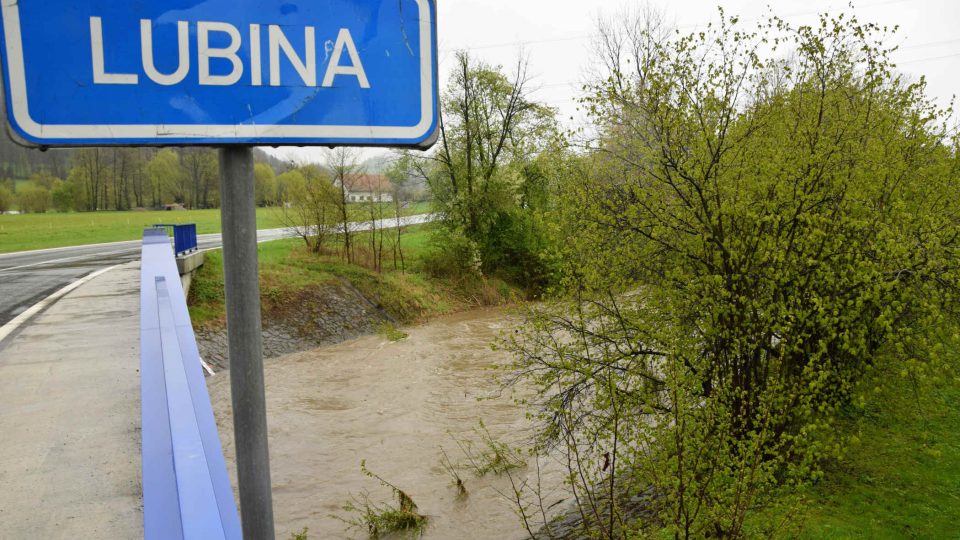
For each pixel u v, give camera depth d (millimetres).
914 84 8766
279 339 19391
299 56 1432
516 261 29891
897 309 7539
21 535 3221
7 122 1298
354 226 27047
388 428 12328
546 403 8484
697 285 7965
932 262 7445
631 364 8328
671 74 8156
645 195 8312
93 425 4746
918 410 9500
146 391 2594
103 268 17875
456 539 8148
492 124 29344
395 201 27625
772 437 6984
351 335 21109
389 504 9125
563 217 8773
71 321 9070
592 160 9000
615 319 8461
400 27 1496
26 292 12938
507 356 17875
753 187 8086
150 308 4027
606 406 7398
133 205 74812
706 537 6062
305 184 26359
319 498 9438
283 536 8359
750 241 8102
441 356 18219
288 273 23109
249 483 1403
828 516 7844
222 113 1391
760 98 8680
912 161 9094
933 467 9070
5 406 5180
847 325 7902
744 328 8078
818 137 8180
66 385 5758
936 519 7695
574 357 8094
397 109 1517
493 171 28828
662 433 6777
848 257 7758
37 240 32906
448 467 10383
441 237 28781
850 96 8688
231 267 1400
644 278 8500
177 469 1549
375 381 15711
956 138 9023
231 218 1416
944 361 8234
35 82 1306
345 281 24109
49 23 1303
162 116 1362
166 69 1357
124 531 3277
